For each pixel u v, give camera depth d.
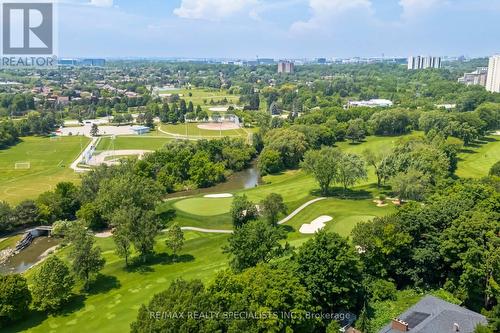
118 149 194.12
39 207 107.25
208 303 46.50
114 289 71.81
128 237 79.69
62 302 67.44
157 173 142.12
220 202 116.88
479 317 51.28
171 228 83.25
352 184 123.75
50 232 104.88
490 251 59.59
